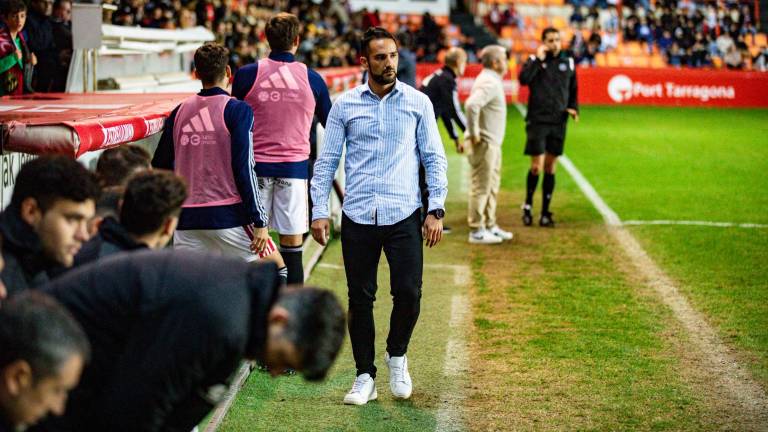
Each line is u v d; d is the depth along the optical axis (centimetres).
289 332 256
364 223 493
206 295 257
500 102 906
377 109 495
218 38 1730
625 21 3322
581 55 3094
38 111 495
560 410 499
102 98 641
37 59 840
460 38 3366
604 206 1130
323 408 499
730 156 1596
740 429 476
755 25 3497
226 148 488
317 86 563
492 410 499
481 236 933
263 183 558
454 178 1377
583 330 644
